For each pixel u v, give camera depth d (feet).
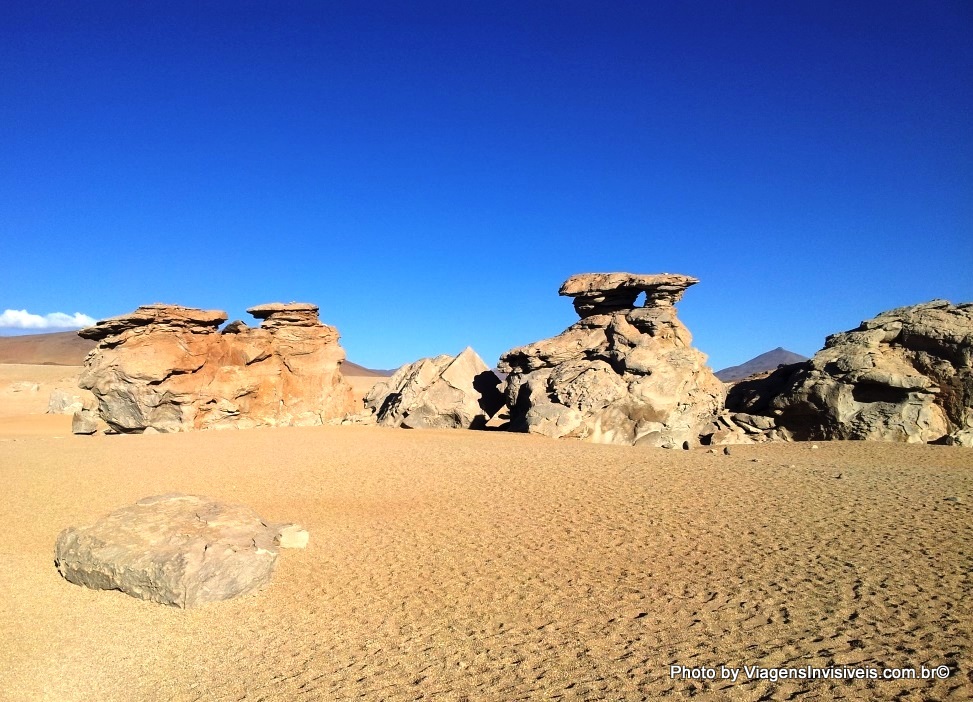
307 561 49.93
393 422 133.80
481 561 48.08
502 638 36.14
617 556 47.47
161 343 123.95
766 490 64.59
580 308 139.23
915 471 74.79
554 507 60.80
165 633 39.27
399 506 63.77
